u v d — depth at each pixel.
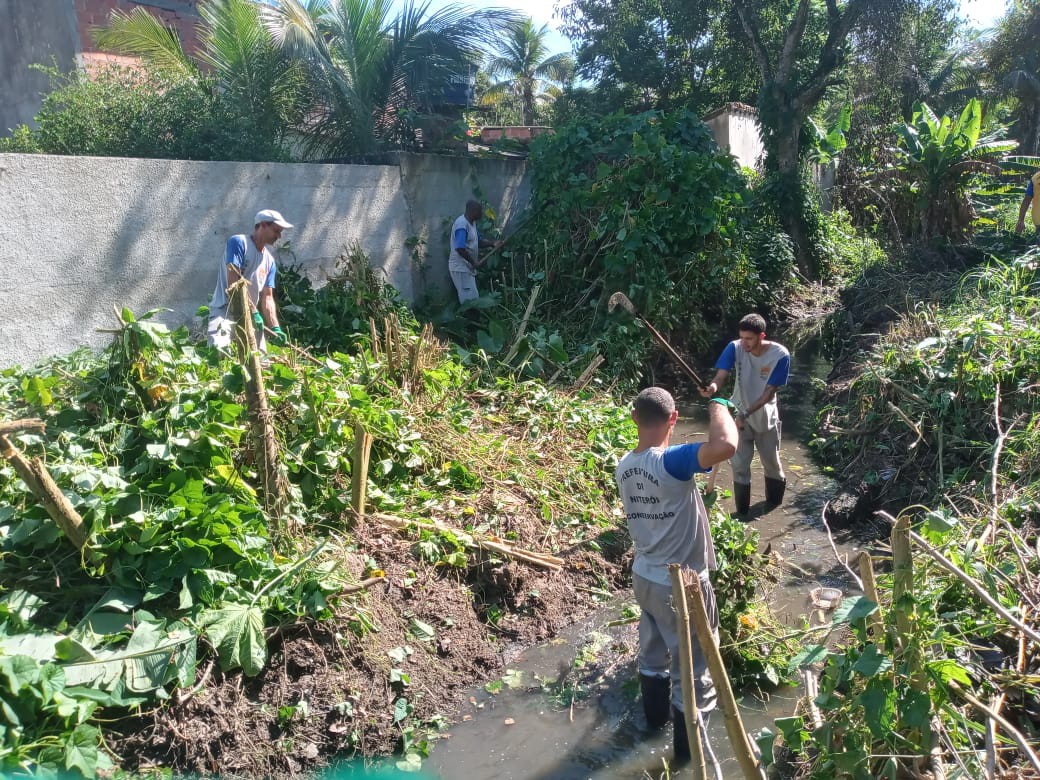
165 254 6.61
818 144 15.62
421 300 9.08
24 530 3.65
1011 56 26.86
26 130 9.17
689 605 2.86
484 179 9.91
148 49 10.49
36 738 2.98
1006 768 2.88
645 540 3.53
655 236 8.56
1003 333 6.54
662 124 9.62
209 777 3.31
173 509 3.77
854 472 6.56
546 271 9.03
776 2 15.85
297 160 9.50
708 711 3.56
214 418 4.44
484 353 7.12
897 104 17.64
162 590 3.61
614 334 8.42
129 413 4.56
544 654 4.39
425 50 10.16
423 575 4.49
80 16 13.18
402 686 3.94
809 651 2.99
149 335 4.51
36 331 5.79
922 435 6.25
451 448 5.54
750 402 5.81
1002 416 6.05
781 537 5.68
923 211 13.98
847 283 13.27
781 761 3.54
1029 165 17.97
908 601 2.82
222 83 9.41
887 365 7.03
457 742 3.73
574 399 6.84
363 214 8.42
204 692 3.47
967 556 3.55
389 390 5.68
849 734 2.93
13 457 3.39
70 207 5.93
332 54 10.04
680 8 18.08
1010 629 3.43
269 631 3.77
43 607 3.51
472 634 4.38
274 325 6.10
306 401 4.86
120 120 8.66
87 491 3.77
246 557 3.84
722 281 10.38
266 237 5.95
